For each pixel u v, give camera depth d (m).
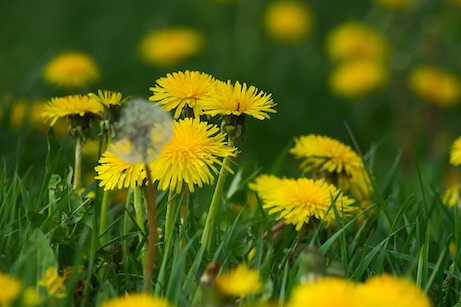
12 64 2.85
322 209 1.96
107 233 1.98
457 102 3.26
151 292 1.88
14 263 1.90
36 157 2.29
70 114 1.98
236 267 1.93
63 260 1.91
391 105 3.34
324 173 2.04
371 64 3.26
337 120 3.31
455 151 2.05
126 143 1.89
